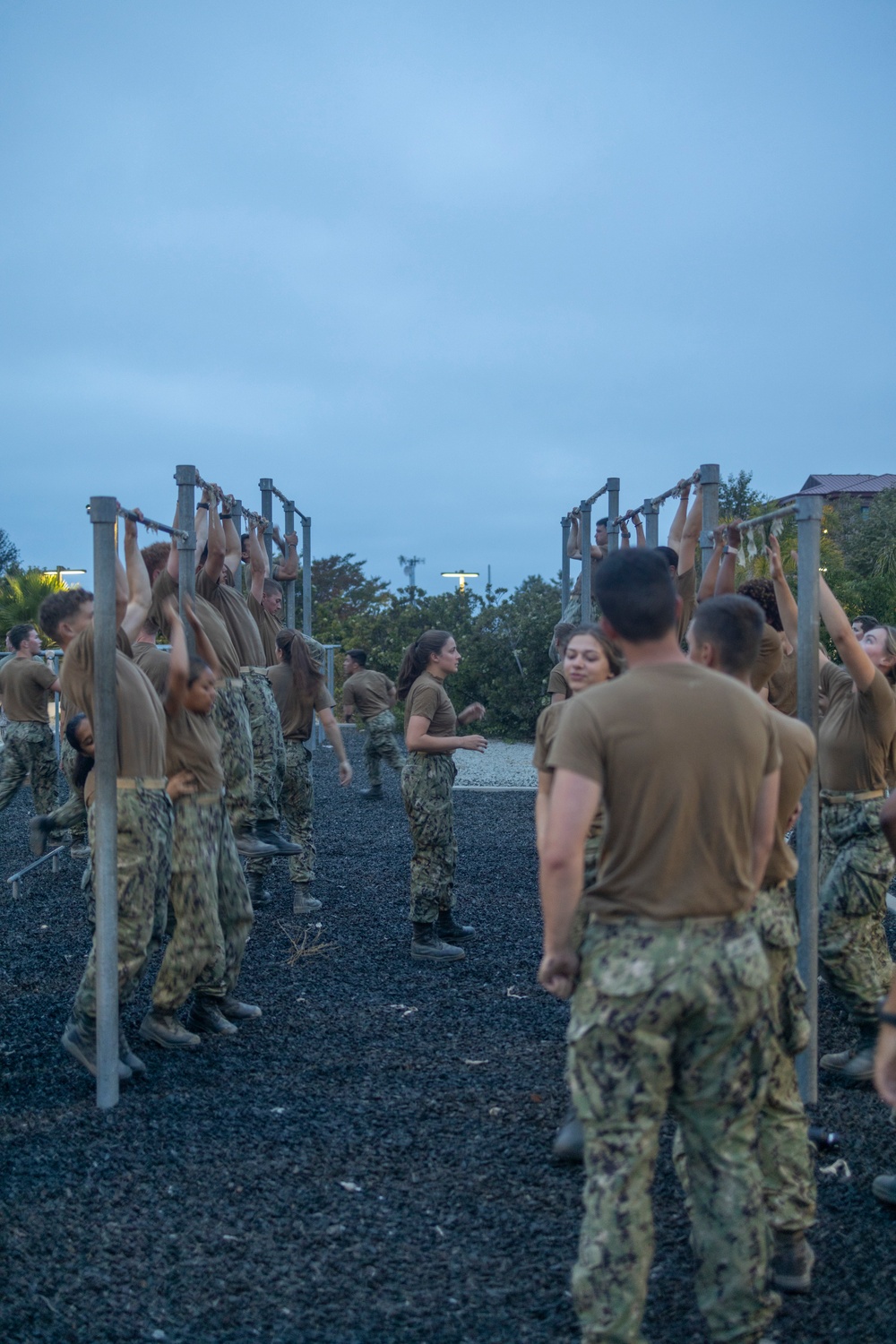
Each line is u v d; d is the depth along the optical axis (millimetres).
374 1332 2783
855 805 4473
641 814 2406
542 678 20234
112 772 4207
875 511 30469
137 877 4387
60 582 26469
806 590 4125
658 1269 3076
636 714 2430
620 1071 2379
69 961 6332
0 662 10281
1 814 11984
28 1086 4402
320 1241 3217
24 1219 3322
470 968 6234
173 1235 3246
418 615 21484
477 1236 3252
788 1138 2938
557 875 2404
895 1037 2293
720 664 3035
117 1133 3955
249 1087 4402
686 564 6273
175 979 4781
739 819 2449
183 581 5953
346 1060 4723
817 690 4145
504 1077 4523
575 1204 3447
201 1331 2785
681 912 2389
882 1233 3262
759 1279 2410
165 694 5309
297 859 7539
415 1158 3770
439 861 6383
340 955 6484
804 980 4148
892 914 7340
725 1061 2430
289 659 7629
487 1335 2770
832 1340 2740
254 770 7297
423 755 6387
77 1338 2750
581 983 2475
